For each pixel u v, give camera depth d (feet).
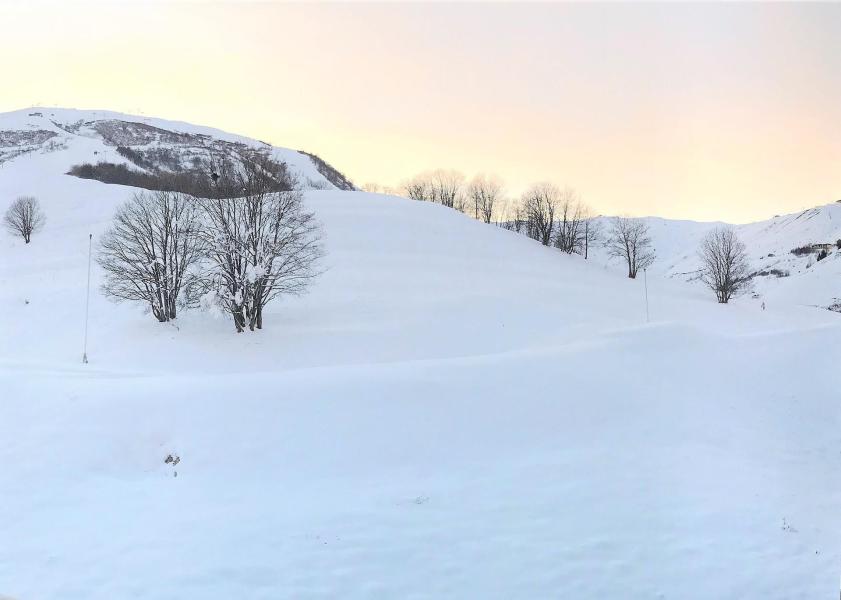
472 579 32.73
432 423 55.06
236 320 118.21
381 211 232.53
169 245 132.46
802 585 32.96
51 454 47.65
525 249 233.55
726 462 51.60
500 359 71.36
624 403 62.69
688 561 35.14
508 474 47.44
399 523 38.81
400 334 119.03
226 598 30.25
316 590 31.22
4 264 181.68
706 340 83.51
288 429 52.24
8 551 34.91
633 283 220.64
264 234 120.88
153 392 56.29
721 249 266.98
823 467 52.70
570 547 36.29
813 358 78.07
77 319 133.59
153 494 43.19
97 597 30.14
